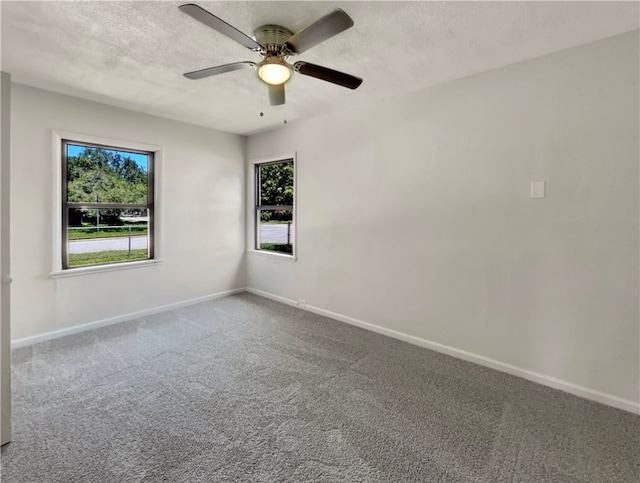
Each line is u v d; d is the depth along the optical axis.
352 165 3.47
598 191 2.11
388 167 3.17
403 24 1.91
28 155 2.92
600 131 2.08
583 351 2.21
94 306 3.40
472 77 2.61
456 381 2.41
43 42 2.13
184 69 2.54
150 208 3.88
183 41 2.12
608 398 2.12
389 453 1.71
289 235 4.40
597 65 2.08
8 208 1.69
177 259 4.05
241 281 4.84
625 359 2.06
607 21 1.87
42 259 3.03
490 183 2.55
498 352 2.58
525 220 2.40
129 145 3.55
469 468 1.61
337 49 2.21
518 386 2.35
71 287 3.23
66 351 2.85
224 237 4.55
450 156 2.75
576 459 1.67
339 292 3.68
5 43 2.15
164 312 3.92
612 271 2.08
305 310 4.05
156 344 3.02
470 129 2.63
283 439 1.80
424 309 2.99
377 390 2.29
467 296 2.72
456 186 2.73
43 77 2.70
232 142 4.56
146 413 2.01
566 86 2.19
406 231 3.08
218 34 2.03
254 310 4.02
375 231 3.32
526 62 2.35
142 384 2.34
